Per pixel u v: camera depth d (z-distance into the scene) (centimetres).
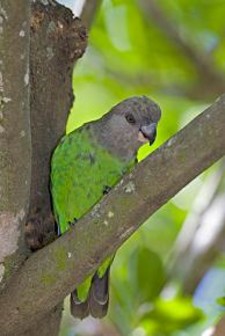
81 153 845
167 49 1420
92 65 1433
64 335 1083
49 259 642
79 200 855
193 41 1437
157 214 1397
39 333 713
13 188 629
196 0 1440
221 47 1445
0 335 680
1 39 580
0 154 619
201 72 1395
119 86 1430
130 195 605
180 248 1201
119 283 1111
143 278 1120
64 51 783
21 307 659
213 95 1396
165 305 995
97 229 620
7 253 652
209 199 1233
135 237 1340
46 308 663
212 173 1402
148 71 1426
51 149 782
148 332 995
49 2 781
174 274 1167
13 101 603
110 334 1027
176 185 596
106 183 870
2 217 636
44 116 771
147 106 920
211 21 1439
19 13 574
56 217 805
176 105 1430
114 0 1392
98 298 799
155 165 594
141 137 901
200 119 582
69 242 633
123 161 885
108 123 895
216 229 1187
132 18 1408
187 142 583
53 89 777
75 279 642
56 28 777
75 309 796
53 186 802
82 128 865
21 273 654
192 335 980
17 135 615
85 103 1432
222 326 770
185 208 1411
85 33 791
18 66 593
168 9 1448
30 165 637
